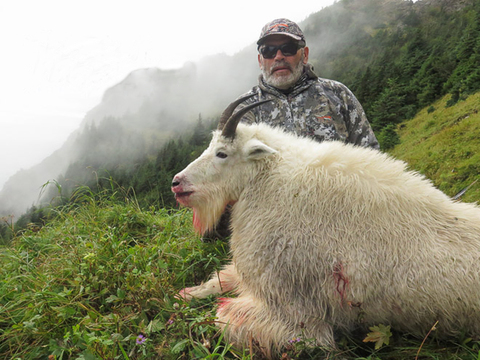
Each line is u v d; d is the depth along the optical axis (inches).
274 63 58.9
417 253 34.3
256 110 62.4
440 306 33.5
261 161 41.8
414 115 556.7
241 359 31.9
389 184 38.1
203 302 41.5
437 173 251.8
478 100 378.6
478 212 37.4
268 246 37.9
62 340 33.8
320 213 37.0
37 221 63.8
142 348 31.3
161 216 67.7
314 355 33.9
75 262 43.4
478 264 33.3
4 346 34.9
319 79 62.3
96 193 67.9
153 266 44.4
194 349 31.9
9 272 46.6
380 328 33.8
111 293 39.7
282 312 36.9
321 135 59.1
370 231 35.5
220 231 53.8
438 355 32.9
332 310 36.1
